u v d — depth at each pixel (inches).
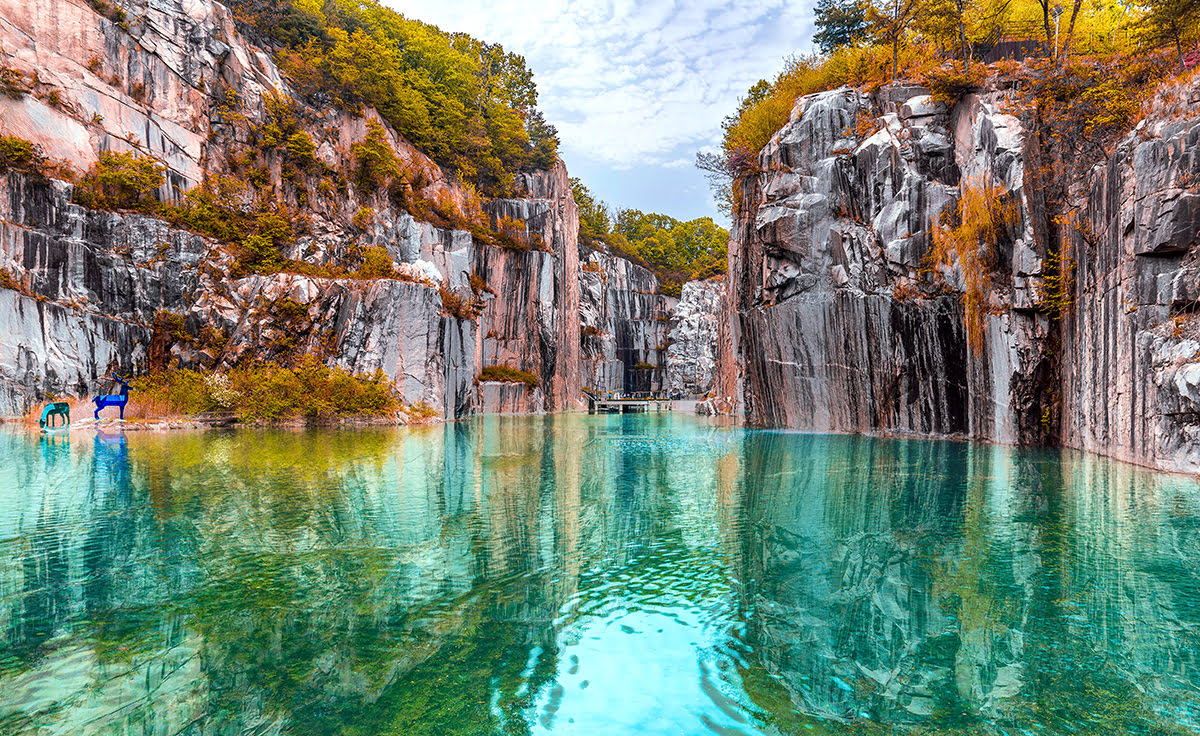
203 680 206.1
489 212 2272.4
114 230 1237.1
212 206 1413.6
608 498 506.3
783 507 472.4
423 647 234.2
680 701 195.9
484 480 591.8
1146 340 628.4
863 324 1053.8
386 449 815.1
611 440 992.9
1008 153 887.1
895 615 266.8
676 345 3193.9
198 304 1296.8
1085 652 232.1
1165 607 272.7
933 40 1205.7
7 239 1097.4
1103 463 669.3
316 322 1328.7
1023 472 614.2
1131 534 385.1
